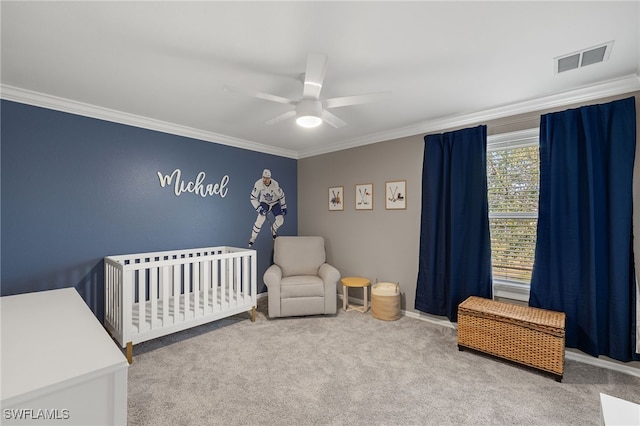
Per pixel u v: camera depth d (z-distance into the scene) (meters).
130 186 3.13
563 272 2.48
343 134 3.81
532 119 2.73
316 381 2.16
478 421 1.76
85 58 1.95
